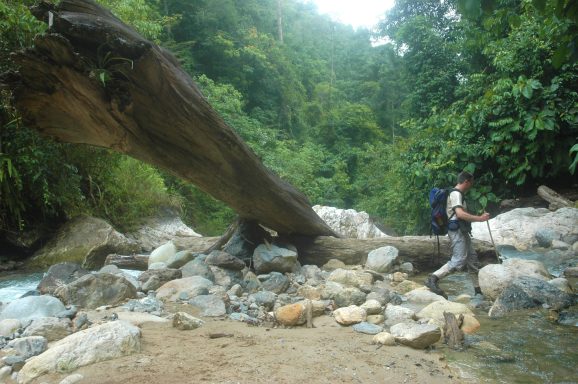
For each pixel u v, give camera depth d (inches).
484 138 451.8
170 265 239.6
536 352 129.0
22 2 297.9
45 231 355.3
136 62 151.8
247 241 259.0
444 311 160.4
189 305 178.2
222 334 140.3
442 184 462.9
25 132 307.1
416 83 694.5
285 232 269.1
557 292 179.2
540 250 319.0
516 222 365.4
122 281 185.9
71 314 158.1
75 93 151.7
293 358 121.5
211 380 105.8
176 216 472.7
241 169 214.1
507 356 126.1
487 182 461.1
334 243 277.1
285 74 1240.8
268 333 145.4
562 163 424.8
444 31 750.5
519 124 419.5
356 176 1188.5
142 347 128.0
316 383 105.8
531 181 483.8
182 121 180.5
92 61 147.9
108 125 165.9
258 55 1085.8
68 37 143.5
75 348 116.9
